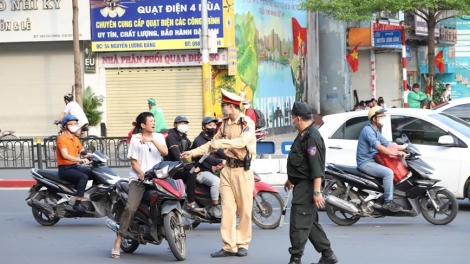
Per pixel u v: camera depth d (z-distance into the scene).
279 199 15.54
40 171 16.23
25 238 15.16
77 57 32.84
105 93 34.53
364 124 17.94
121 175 24.39
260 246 13.73
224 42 33.16
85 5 34.22
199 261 12.49
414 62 54.06
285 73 40.19
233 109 12.49
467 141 17.09
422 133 17.47
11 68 35.53
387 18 47.75
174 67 33.94
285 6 40.31
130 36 33.91
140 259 12.88
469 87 59.50
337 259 12.27
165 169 12.36
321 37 44.78
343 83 44.84
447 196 15.46
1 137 32.59
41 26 34.72
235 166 12.60
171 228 12.42
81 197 15.88
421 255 12.62
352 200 15.42
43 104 35.34
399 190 15.23
